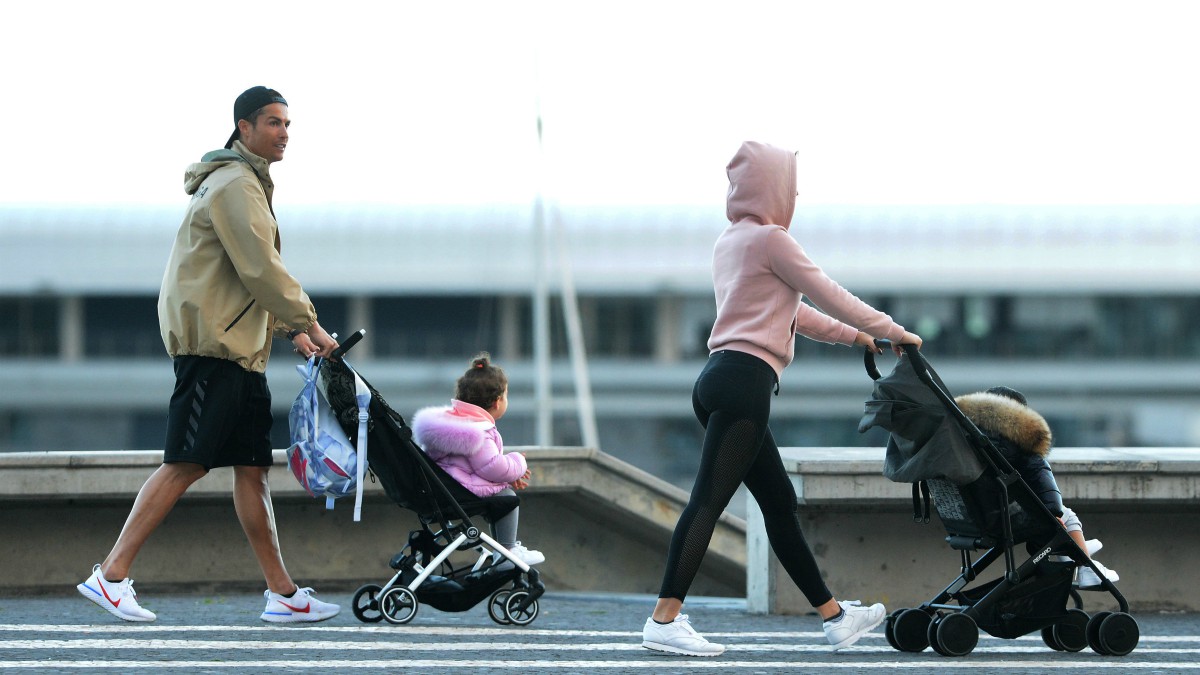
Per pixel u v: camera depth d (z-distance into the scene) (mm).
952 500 19141
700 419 18734
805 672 16906
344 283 190875
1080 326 198625
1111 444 199000
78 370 192000
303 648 18188
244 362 19906
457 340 196875
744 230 18328
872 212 198500
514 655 17891
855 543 24688
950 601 19516
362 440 19875
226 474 26656
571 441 191625
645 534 31703
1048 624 19016
